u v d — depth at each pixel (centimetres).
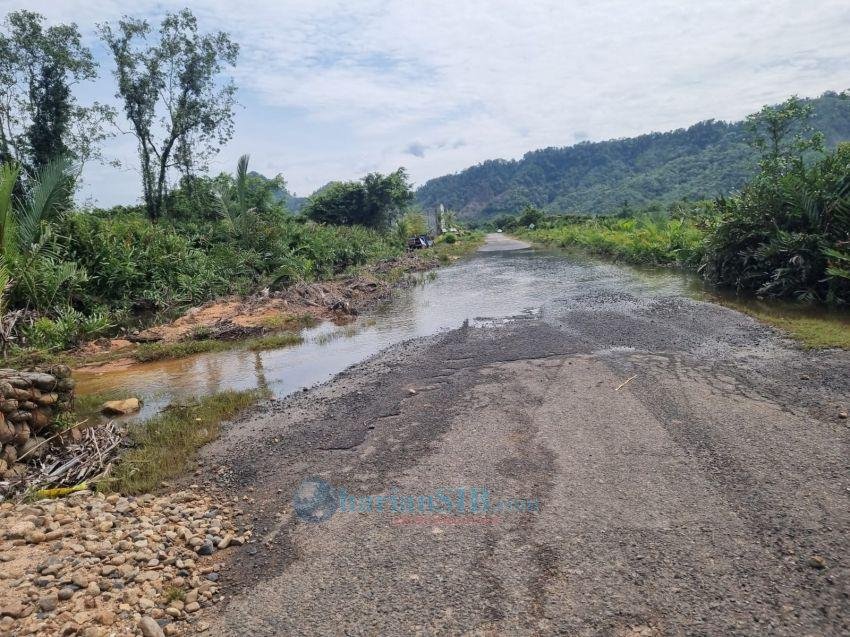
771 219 1122
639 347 780
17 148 2020
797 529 340
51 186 1357
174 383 823
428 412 597
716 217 1550
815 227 1023
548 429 520
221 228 1992
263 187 2531
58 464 511
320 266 2097
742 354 706
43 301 1130
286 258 1842
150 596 324
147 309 1430
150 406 723
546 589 308
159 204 2431
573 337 870
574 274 1812
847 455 422
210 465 520
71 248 1371
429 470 463
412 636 283
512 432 522
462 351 845
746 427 484
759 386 583
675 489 397
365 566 344
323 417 620
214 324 1168
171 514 423
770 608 280
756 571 308
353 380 757
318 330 1158
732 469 417
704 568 313
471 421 559
